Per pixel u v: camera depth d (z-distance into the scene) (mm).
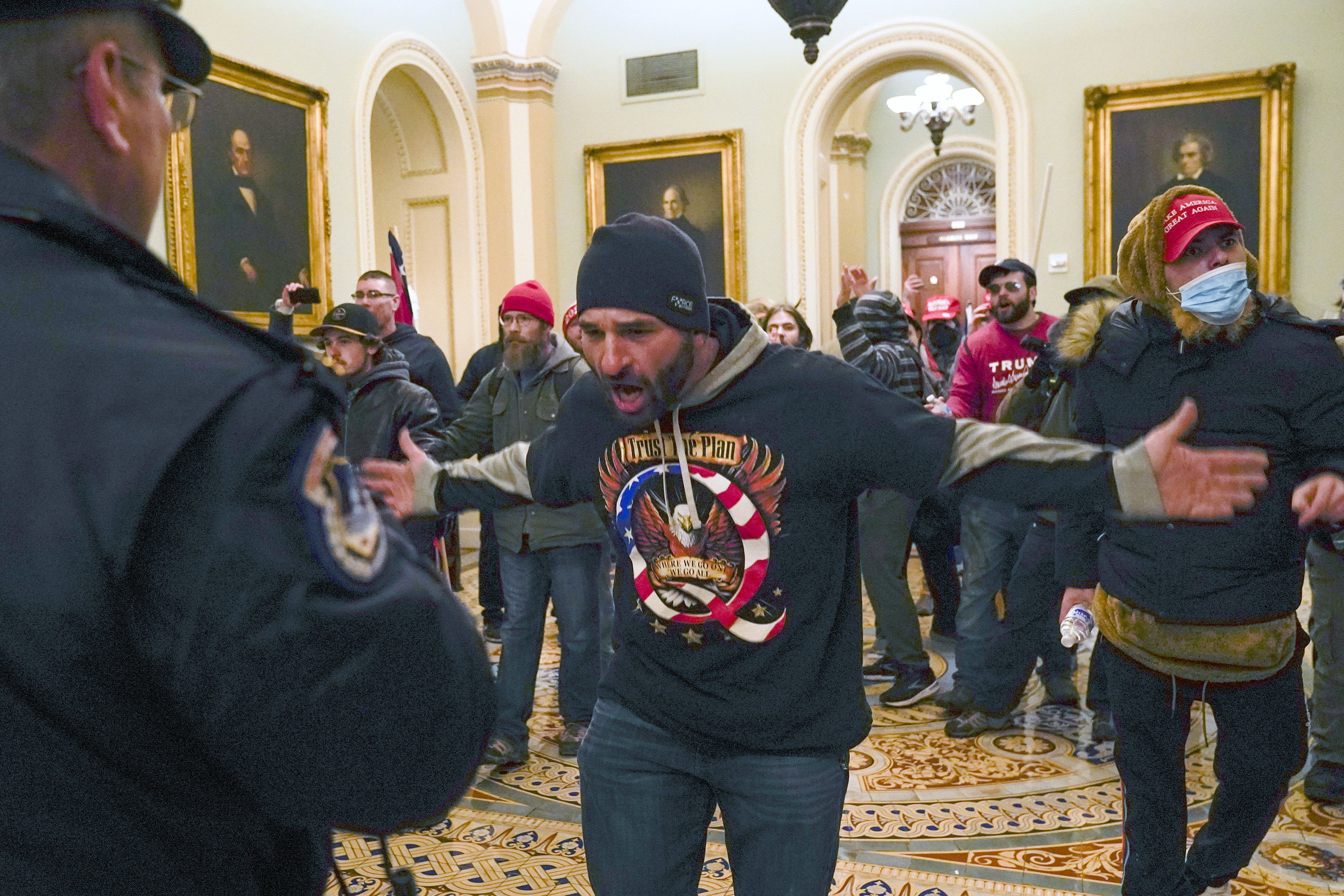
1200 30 7094
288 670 632
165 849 678
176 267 5578
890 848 2988
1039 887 2736
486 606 5379
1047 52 7410
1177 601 2068
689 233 8297
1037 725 3998
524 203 8391
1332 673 3215
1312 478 1900
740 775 1603
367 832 751
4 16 661
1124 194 7242
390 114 8250
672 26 8289
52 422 616
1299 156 6965
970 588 3951
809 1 4664
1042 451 1365
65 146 697
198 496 621
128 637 629
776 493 1537
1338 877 2762
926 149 13883
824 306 8492
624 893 1654
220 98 5875
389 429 3654
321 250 6648
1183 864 2213
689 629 1592
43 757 621
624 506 1644
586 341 1531
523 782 3541
